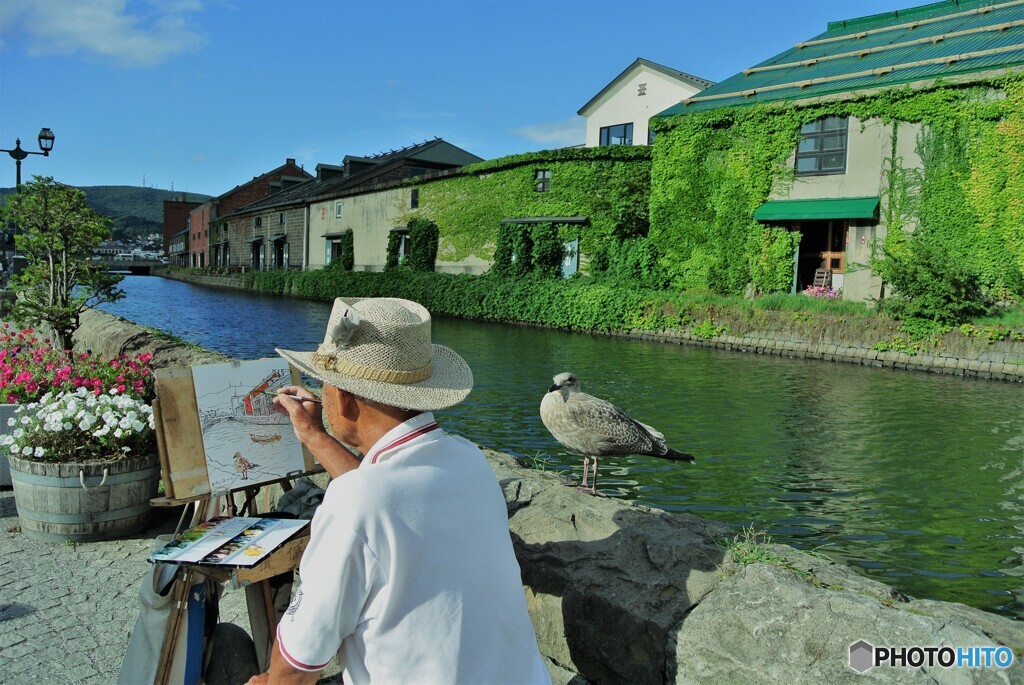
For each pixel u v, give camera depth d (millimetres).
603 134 39531
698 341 22531
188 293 48750
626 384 14602
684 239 26703
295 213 56000
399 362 1655
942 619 2193
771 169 24594
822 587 2463
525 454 9055
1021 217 19891
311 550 1492
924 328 17984
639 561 2727
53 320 11992
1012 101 19875
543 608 2857
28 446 4422
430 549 1497
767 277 24719
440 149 55094
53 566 4094
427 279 36188
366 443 1721
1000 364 16547
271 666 1493
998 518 7117
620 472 8461
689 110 26688
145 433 4605
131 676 2293
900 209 21844
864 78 23234
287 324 26875
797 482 8148
